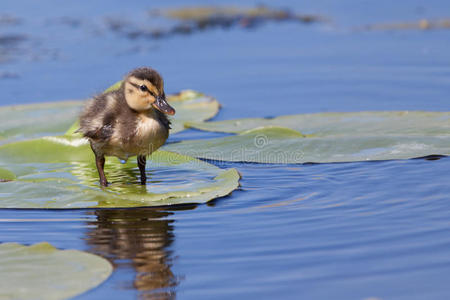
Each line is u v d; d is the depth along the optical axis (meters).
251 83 18.92
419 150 11.98
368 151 12.13
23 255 8.05
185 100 16.84
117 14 27.48
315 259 7.88
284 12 27.94
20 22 26.06
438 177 10.70
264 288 7.21
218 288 7.27
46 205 9.98
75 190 10.62
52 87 18.28
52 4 29.08
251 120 14.87
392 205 9.60
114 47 22.72
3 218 9.52
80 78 19.08
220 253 8.16
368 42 23.33
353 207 9.62
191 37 24.38
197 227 9.06
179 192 10.31
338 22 26.47
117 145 11.06
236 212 9.62
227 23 26.39
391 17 26.98
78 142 12.76
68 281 7.35
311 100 17.17
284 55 21.92
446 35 23.86
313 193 10.35
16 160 12.46
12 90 18.14
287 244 8.35
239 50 22.61
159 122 11.15
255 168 11.73
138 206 9.94
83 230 9.07
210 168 11.76
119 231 8.99
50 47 22.67
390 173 11.02
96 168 12.13
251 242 8.46
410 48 22.27
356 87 18.12
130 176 11.61
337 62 20.92
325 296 7.00
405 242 8.27
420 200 9.74
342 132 13.47
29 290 7.12
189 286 7.34
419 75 18.98
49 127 14.88
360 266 7.66
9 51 22.12
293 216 9.36
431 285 7.16
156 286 7.36
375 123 13.90
